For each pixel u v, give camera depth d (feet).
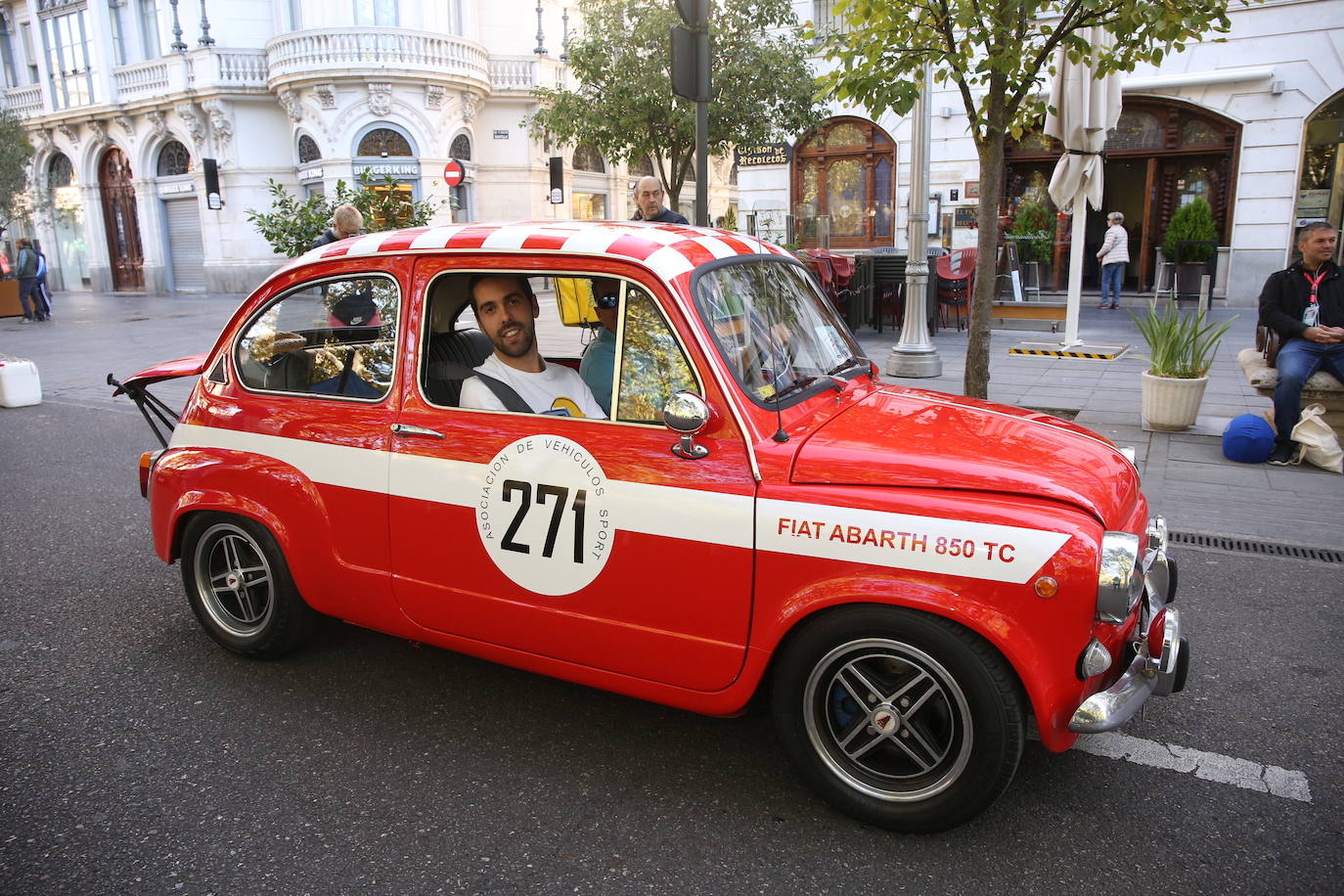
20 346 51.98
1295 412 21.99
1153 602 9.93
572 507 9.82
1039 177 61.46
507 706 11.85
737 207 70.79
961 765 8.69
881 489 8.74
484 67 91.86
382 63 84.48
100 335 57.77
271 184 34.37
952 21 19.98
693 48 20.25
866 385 11.76
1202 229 55.93
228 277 95.40
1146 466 21.95
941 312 51.06
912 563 8.38
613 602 9.77
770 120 42.70
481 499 10.31
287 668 12.89
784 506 8.84
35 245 68.33
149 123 98.43
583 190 104.37
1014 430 10.18
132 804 9.75
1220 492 19.98
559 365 11.11
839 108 63.52
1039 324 49.37
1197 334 24.84
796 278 12.14
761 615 9.06
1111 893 8.34
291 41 84.89
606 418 10.19
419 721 11.47
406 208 34.37
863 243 65.67
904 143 62.49
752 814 9.56
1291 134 53.57
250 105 92.58
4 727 11.34
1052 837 9.13
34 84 108.47
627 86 39.81
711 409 9.27
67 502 21.25
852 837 9.17
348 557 11.46
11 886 8.44
